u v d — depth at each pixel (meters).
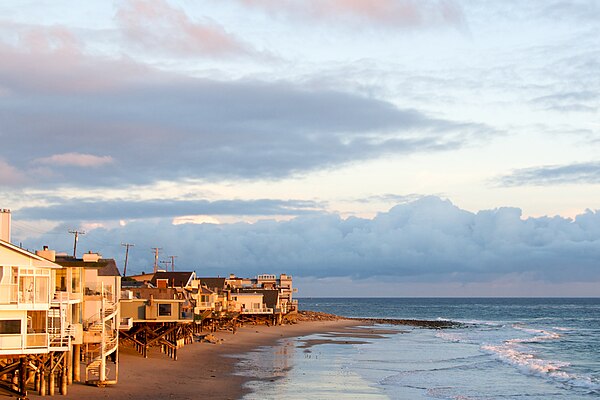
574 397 60.69
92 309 55.03
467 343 119.44
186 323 90.38
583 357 98.19
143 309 75.62
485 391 63.34
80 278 53.62
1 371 42.44
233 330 126.25
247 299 154.00
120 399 48.22
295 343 112.38
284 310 162.62
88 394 47.94
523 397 60.41
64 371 46.16
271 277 189.38
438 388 64.31
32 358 43.62
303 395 57.53
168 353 78.62
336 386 63.22
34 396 44.75
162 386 56.34
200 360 77.25
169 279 113.56
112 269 65.12
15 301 41.69
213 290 140.12
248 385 61.50
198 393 54.97
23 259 42.31
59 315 44.19
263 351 95.31
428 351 101.69
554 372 77.00
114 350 55.91
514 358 91.06
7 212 48.72
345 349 103.38
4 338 41.53
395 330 160.12
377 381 67.75
